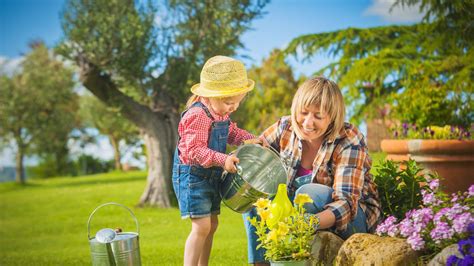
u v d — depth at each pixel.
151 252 4.77
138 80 9.33
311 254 2.48
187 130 2.84
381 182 3.15
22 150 21.66
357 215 2.76
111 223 7.74
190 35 9.28
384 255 2.39
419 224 2.43
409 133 6.01
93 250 2.71
